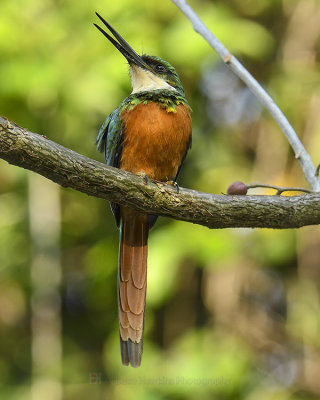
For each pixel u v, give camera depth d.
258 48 10.20
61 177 5.19
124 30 9.85
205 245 9.82
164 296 9.98
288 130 6.05
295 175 10.78
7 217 11.26
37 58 9.67
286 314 10.98
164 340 11.09
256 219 5.71
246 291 10.76
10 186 11.38
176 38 9.82
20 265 11.34
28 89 9.50
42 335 11.10
